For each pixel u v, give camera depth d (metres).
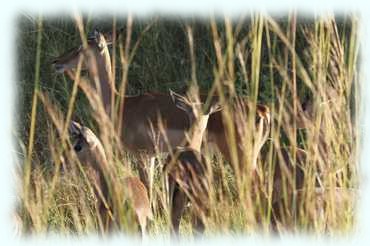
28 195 17.55
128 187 17.11
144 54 26.84
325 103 17.17
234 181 18.94
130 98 22.17
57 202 19.66
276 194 18.09
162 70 26.67
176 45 27.12
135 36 27.23
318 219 16.70
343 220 16.78
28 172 16.42
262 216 16.30
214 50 26.28
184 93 23.50
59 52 26.67
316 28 17.69
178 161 18.48
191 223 18.41
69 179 19.75
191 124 19.20
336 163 17.12
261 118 20.03
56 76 25.91
